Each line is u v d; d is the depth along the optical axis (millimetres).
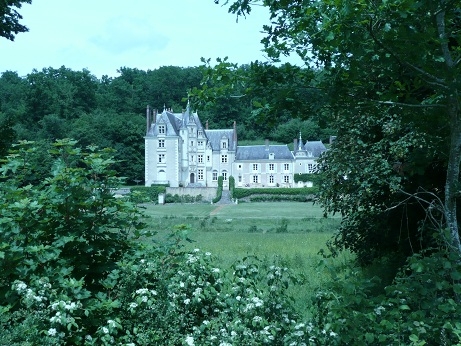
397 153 10070
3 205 5934
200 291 6035
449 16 5902
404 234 12422
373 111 6559
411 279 5020
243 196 86000
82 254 6188
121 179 6574
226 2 5812
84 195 6191
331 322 4906
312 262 16172
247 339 5336
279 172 108000
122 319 5949
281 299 5961
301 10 5594
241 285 6078
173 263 6543
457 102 5555
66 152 6434
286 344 5316
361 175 11828
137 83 150375
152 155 99125
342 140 12445
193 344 5410
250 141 134125
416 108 6328
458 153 5715
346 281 5363
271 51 5906
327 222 40281
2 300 5633
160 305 5910
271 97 6047
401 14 4812
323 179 13570
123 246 6730
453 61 5844
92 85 135250
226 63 6148
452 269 4988
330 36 4953
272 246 22281
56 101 120312
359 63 5457
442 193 10648
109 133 106688
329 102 5816
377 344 4758
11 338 4812
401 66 5836
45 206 6180
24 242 6016
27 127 114188
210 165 107812
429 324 4578
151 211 64188
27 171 6836
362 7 4750
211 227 36062
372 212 13258
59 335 5152
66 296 5355
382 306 5055
